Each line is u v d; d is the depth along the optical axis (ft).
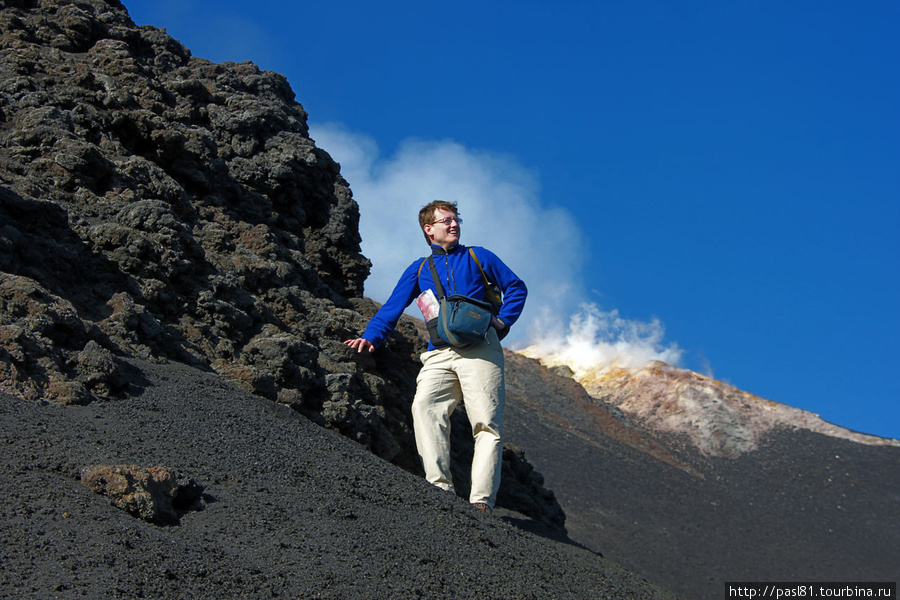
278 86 49.67
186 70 44.52
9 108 31.71
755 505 211.82
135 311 25.08
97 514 14.71
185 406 21.20
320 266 43.14
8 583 12.16
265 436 21.29
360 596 14.82
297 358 28.94
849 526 203.62
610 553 158.30
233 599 13.52
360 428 29.55
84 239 27.12
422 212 25.41
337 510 18.45
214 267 30.63
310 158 43.65
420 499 21.34
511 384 263.08
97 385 20.04
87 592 12.44
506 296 24.67
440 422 24.66
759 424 274.98
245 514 16.84
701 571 158.81
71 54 38.17
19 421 17.34
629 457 225.76
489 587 17.31
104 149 32.53
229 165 41.75
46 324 20.57
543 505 39.42
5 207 25.29
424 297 24.90
